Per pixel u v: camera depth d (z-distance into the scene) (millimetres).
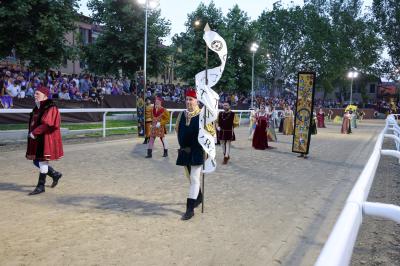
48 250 3879
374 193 6984
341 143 16062
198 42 33062
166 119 10344
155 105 10312
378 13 54781
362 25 57625
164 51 28875
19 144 11703
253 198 6219
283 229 4738
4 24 14766
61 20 16547
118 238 4273
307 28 56500
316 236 4527
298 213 5441
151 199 5984
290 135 19672
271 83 61969
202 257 3816
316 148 13883
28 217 4941
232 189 6828
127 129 17594
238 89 40906
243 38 39625
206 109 5133
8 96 13180
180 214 5246
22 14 14648
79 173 7871
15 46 15859
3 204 5500
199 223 4887
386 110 57406
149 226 4715
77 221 4832
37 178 7273
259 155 11469
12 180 7047
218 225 4824
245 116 31031
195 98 5309
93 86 20984
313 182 7605
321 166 9672
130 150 11523
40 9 15820
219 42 5367
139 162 9430
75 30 18469
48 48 16000
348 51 56500
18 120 13516
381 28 55219
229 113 9703
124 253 3855
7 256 3705
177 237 4355
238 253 3947
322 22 56125
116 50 27406
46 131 6027
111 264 3586
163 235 4410
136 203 5734
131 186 6828
